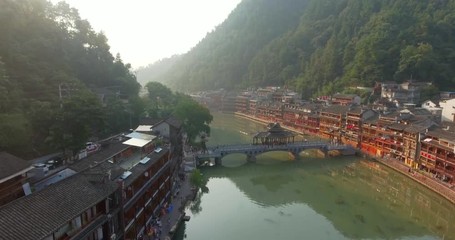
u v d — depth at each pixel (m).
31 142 61.94
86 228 32.22
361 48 171.12
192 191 69.00
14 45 76.06
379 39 164.88
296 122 153.62
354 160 103.94
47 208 29.12
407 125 95.25
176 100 144.88
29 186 40.16
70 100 63.50
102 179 36.34
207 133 110.06
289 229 59.41
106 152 50.06
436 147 79.25
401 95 136.88
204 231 57.81
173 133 74.19
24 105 66.44
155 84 155.38
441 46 157.00
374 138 106.75
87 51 118.69
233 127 160.88
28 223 26.69
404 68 150.38
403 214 66.62
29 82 72.62
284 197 75.00
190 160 90.88
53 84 79.19
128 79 128.38
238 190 79.12
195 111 106.50
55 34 97.69
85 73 111.06
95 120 65.62
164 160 59.78
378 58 160.00
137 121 99.25
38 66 81.00
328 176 89.44
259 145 103.81
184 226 58.03
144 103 113.88
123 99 112.31
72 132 62.44
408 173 83.94
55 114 61.69
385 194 77.00
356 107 124.25
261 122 175.88
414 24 169.62
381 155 101.31
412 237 57.28
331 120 130.88
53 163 58.22
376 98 143.75
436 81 148.62
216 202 71.56
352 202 72.38
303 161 103.12
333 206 70.06
